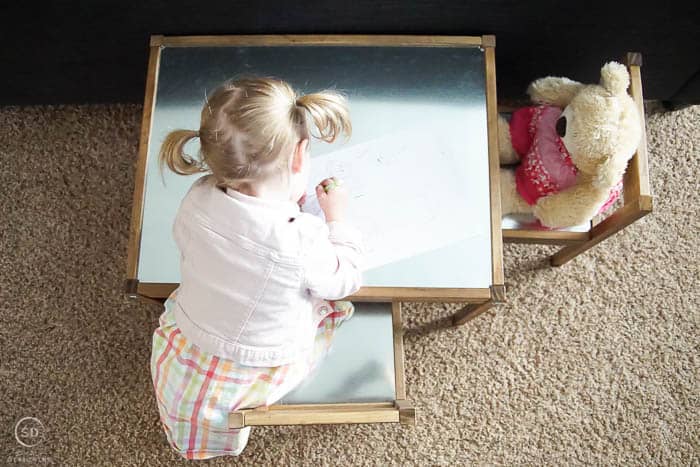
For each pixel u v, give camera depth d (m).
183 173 1.09
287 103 0.92
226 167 0.90
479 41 1.26
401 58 1.26
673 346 1.53
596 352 1.52
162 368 1.11
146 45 1.38
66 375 1.51
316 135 1.20
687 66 1.45
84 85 1.54
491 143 1.20
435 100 1.23
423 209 1.17
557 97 1.26
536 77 1.50
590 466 1.45
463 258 1.14
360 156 1.19
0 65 1.45
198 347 1.05
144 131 1.22
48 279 1.57
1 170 1.63
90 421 1.48
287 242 0.92
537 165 1.25
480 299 1.14
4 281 1.57
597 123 1.10
